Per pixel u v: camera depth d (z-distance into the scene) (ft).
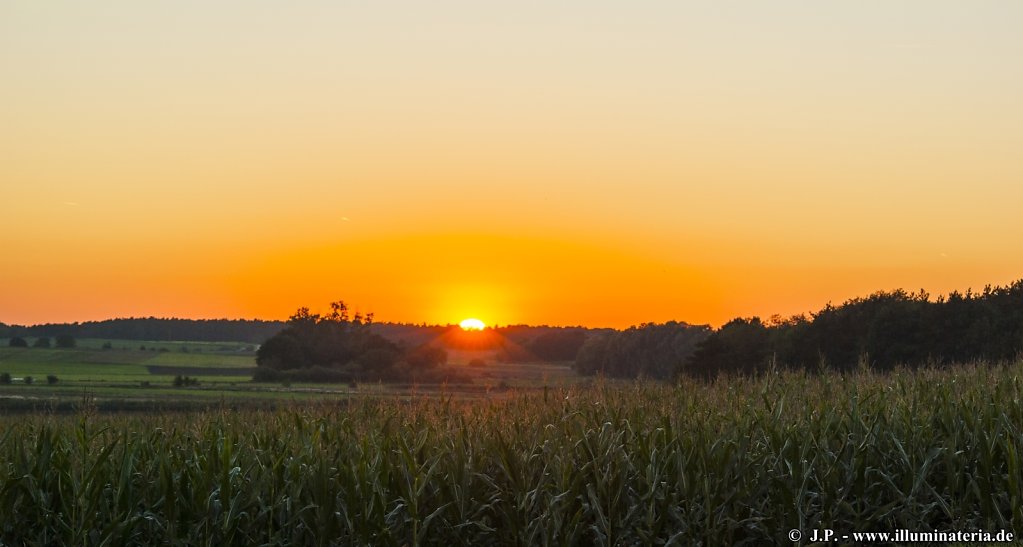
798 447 41.70
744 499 40.98
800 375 60.29
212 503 40.14
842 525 42.91
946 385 53.36
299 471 41.06
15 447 41.98
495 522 41.29
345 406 57.52
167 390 199.62
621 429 43.83
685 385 57.88
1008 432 42.98
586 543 41.57
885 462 43.83
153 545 41.14
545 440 43.04
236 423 52.24
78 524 39.52
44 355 360.48
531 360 390.21
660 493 40.32
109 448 39.52
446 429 45.70
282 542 40.65
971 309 181.27
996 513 41.63
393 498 40.75
